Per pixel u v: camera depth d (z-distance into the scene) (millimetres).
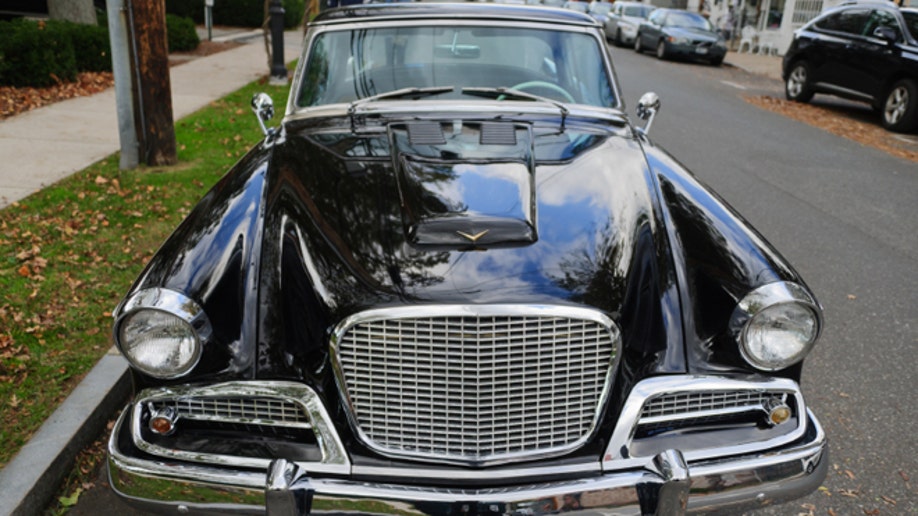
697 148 9000
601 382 2230
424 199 2557
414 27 3779
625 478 2133
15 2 19312
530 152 2982
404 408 2205
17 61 9828
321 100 3621
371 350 2168
